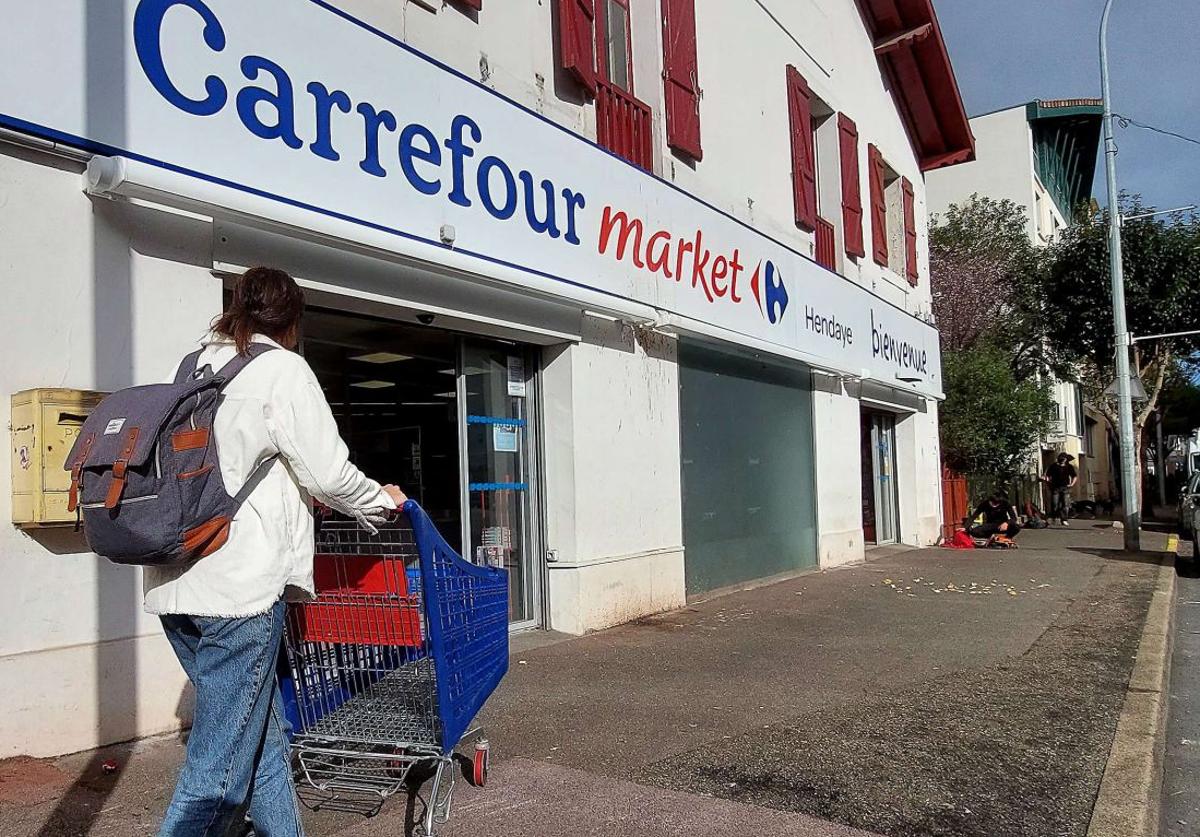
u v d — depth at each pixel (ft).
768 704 17.97
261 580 8.62
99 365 14.15
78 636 13.60
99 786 12.46
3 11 12.75
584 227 24.66
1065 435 101.50
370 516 9.59
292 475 9.18
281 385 8.89
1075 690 19.19
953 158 59.52
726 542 33.04
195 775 8.54
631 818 12.17
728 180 33.88
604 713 17.19
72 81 13.46
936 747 15.43
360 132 17.99
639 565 27.20
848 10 47.57
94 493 7.92
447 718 10.85
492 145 21.48
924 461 55.83
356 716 11.43
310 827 11.51
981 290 75.97
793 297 37.45
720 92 33.65
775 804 12.80
